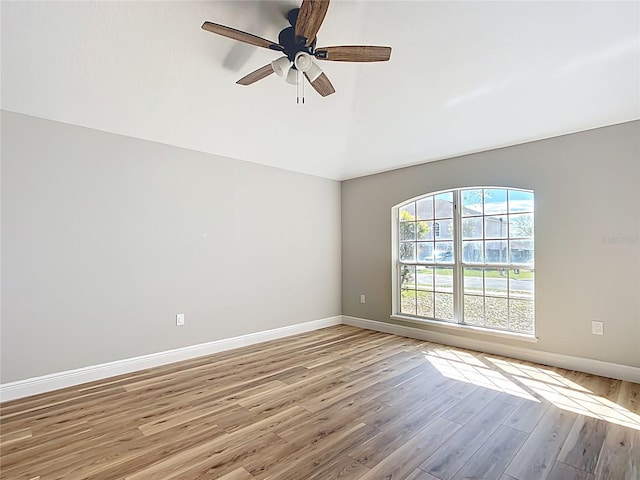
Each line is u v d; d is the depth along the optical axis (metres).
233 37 1.84
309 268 4.99
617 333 3.08
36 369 2.82
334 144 3.87
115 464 1.88
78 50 2.29
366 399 2.69
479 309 4.04
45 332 2.87
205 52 2.38
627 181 3.04
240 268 4.19
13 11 1.98
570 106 2.87
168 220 3.60
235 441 2.11
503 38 2.15
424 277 4.56
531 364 3.47
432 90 2.78
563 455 1.95
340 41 2.23
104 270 3.18
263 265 4.43
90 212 3.11
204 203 3.88
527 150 3.62
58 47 2.25
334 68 2.56
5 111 2.71
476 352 3.90
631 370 3.00
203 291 3.85
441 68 2.49
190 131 3.42
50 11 2.01
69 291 2.99
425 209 4.57
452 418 2.38
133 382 3.05
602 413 2.44
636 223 3.00
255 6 2.00
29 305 2.80
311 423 2.32
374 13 2.03
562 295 3.38
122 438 2.14
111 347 3.21
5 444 2.08
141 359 3.38
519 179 3.68
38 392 2.81
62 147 2.97
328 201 5.29
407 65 2.49
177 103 2.96
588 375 3.16
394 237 4.85
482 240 4.03
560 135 3.41
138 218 3.39
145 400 2.68
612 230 3.12
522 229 3.73
